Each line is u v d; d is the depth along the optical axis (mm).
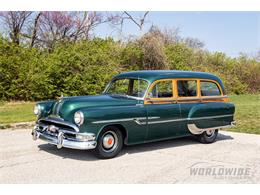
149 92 7344
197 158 7047
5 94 15258
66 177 5668
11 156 6941
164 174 5914
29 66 15625
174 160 6863
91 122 6375
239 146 8297
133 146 8078
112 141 6859
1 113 12250
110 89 8188
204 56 26609
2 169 6062
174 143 8539
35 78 15250
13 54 15625
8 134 9250
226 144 8523
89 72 16438
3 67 14891
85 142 6336
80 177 5672
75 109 6676
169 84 7738
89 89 16516
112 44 19516
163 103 7551
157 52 19469
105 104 6941
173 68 21203
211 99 8570
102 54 17391
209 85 8617
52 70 15688
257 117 13188
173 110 7645
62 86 16141
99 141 6629
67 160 6695
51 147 7742
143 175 5840
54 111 7039
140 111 7086
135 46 19422
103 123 6523
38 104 7414
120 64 18938
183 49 23594
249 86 28172
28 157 6875
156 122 7348
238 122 12062
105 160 6746
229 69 27484
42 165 6336
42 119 7160
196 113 8008
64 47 17188
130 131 6965
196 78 8320
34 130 7281
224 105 8664
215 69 26672
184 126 7902
